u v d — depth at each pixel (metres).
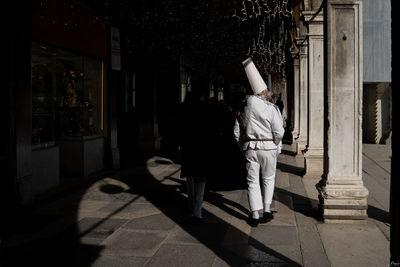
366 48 14.36
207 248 4.11
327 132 5.12
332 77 5.11
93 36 8.58
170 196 6.64
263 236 4.50
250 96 5.07
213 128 5.07
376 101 17.64
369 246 4.12
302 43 11.39
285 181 7.94
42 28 6.48
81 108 8.64
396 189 1.67
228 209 5.73
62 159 8.46
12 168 5.58
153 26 11.31
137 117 13.05
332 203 4.95
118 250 4.07
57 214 5.52
